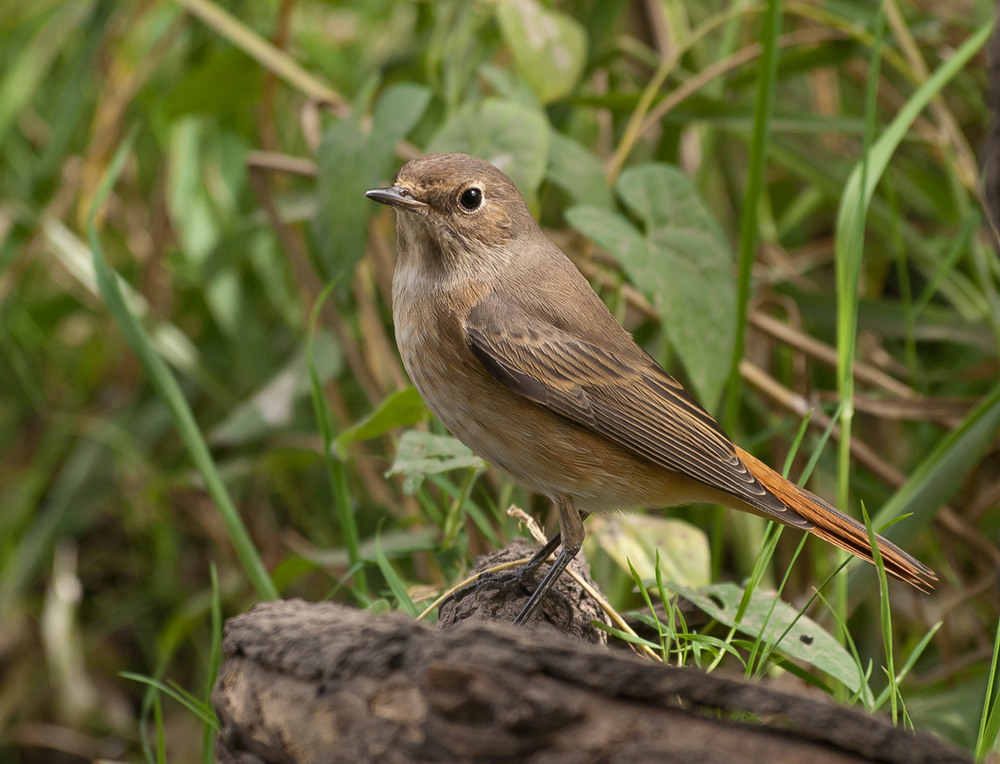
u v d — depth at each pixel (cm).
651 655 599
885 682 877
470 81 1109
